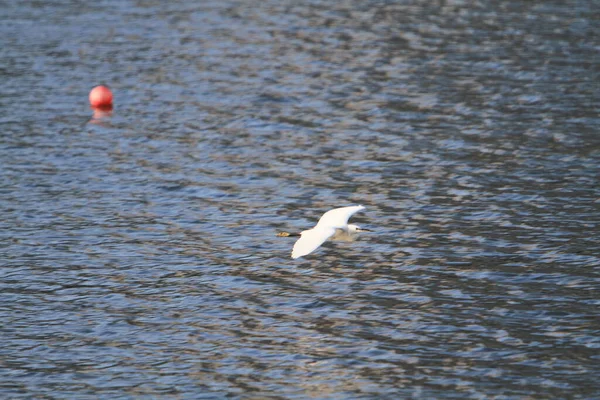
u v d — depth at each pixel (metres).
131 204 33.38
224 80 50.03
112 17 65.12
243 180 35.66
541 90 46.16
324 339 23.70
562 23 59.97
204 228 31.25
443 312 24.95
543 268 27.33
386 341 23.50
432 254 28.61
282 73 51.00
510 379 21.53
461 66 51.06
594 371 21.77
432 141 39.47
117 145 40.06
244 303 25.83
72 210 32.81
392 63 52.19
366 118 42.91
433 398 20.81
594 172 35.09
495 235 29.81
